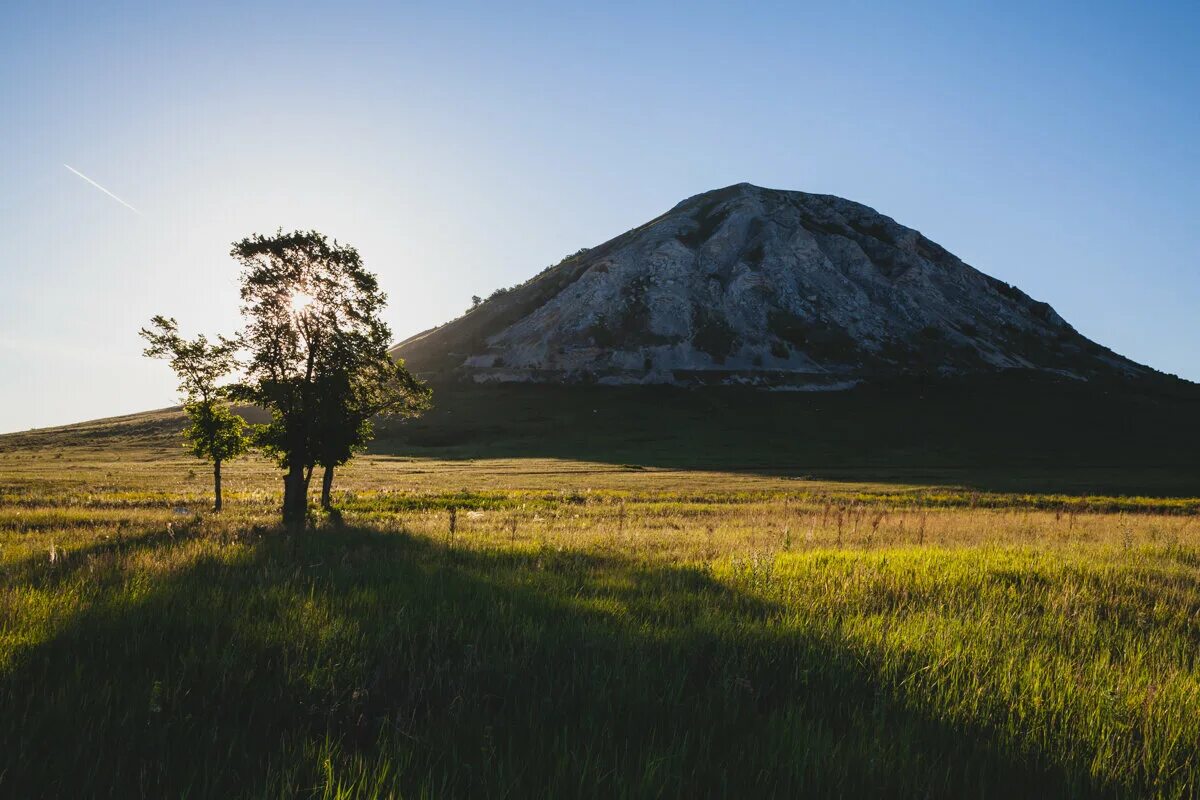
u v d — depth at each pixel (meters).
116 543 13.70
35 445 108.94
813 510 32.97
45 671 4.88
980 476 79.12
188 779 3.61
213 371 30.27
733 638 6.16
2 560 10.72
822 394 156.88
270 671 5.27
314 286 27.83
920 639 6.41
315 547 13.01
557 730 4.33
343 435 28.61
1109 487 63.66
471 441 121.81
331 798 3.43
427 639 6.06
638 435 126.75
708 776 3.78
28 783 3.50
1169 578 10.81
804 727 4.45
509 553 12.34
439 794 3.47
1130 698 5.16
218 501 33.28
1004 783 3.92
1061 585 10.05
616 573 9.95
